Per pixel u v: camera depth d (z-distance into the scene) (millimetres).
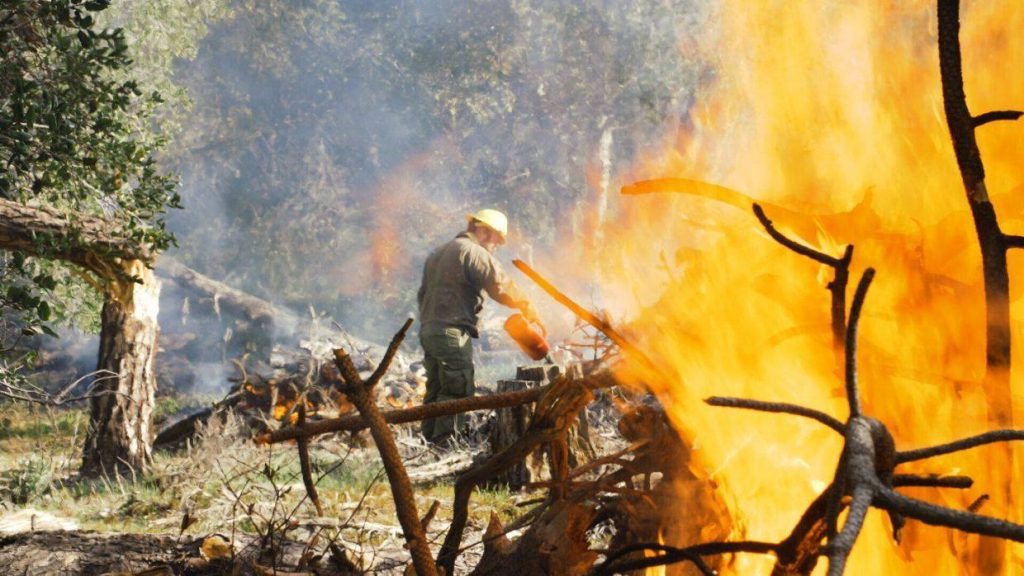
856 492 1209
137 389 8805
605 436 7359
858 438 1294
